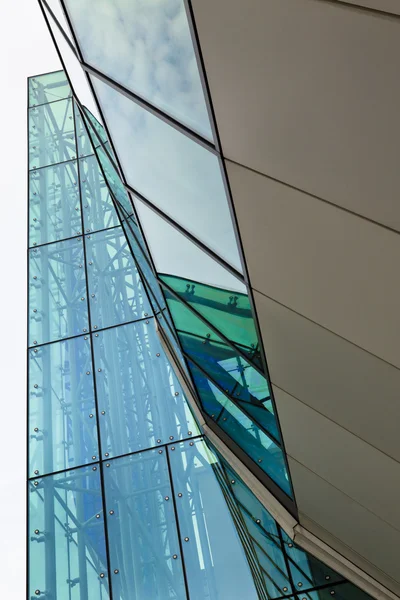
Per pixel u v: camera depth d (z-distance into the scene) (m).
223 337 10.61
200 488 14.58
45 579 13.75
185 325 12.45
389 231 5.64
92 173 22.39
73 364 17.84
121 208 14.04
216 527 13.83
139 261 15.17
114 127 10.23
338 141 5.52
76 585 13.61
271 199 6.84
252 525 13.48
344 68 5.05
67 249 20.58
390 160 5.16
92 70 9.80
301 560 12.47
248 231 7.62
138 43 7.70
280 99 5.84
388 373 7.05
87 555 14.02
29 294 19.55
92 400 17.00
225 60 6.21
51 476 15.55
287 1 5.15
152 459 15.42
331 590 11.80
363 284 6.42
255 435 12.12
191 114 7.36
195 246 9.57
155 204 10.30
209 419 14.87
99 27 8.61
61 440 16.27
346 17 4.77
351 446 8.77
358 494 9.46
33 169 22.75
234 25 5.82
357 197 5.73
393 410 7.43
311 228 6.54
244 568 13.10
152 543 13.94
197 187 8.24
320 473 10.08
